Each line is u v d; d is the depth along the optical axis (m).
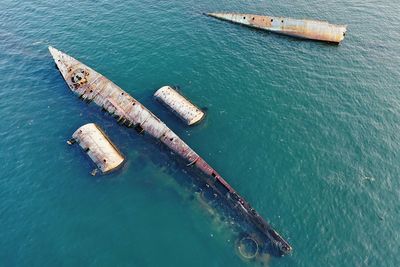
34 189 42.38
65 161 45.25
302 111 52.34
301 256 36.25
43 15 73.12
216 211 39.84
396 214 39.66
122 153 46.53
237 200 40.06
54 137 48.44
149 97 54.09
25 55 62.50
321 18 73.38
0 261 36.06
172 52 63.47
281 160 45.38
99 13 73.38
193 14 73.88
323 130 49.41
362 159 45.50
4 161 45.38
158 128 47.97
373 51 64.44
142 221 39.50
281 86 56.78
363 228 38.44
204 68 60.09
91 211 40.44
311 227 38.56
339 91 55.84
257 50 64.88
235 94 55.12
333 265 35.62
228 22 72.06
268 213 39.88
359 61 62.12
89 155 44.75
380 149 46.72
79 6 75.88
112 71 59.25
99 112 52.16
